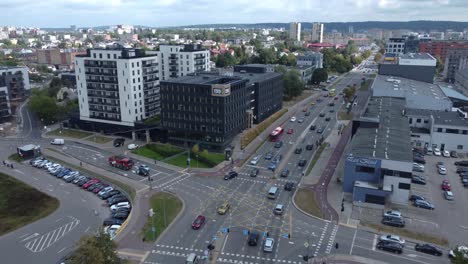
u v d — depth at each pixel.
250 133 153.50
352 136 131.88
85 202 102.25
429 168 121.56
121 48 164.88
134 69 153.50
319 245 78.69
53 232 86.75
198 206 96.31
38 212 96.31
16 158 135.62
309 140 152.25
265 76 188.38
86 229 88.06
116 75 154.25
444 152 132.38
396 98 168.25
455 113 148.00
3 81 184.75
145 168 118.50
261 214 92.06
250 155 134.25
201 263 72.75
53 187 111.94
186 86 136.75
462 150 135.00
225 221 88.75
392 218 87.19
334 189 105.75
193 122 139.75
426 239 80.56
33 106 180.00
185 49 195.00
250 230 84.81
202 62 197.38
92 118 166.50
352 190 102.44
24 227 89.06
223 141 137.00
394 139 112.19
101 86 159.50
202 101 135.62
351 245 78.62
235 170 120.56
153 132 151.00
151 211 90.75
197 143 140.88
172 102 141.38
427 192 104.06
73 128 174.00
